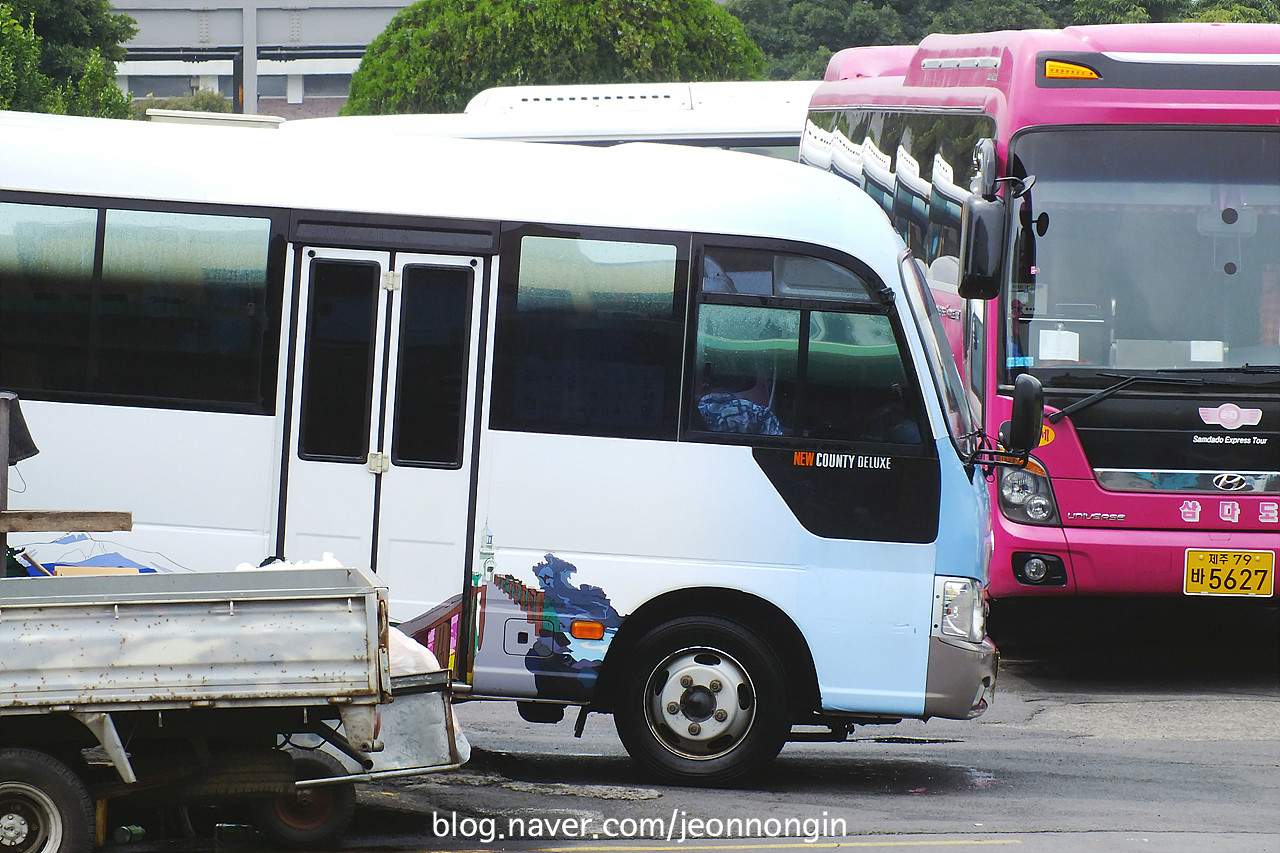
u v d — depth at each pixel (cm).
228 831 2280
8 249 2767
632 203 2708
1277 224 3619
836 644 2659
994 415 3622
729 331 2683
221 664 1998
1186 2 18412
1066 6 19500
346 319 2714
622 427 2678
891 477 2664
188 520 2722
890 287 2678
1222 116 3616
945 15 19500
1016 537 3634
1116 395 3612
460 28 11662
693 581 2652
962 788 2744
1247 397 3603
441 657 2472
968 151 3850
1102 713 3500
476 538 2678
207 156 2777
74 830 2016
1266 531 3625
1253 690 3769
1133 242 3619
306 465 2705
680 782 2661
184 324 2738
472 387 2692
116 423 2736
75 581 2081
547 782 2677
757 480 2664
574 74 11581
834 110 5303
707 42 11725
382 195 2728
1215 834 2430
